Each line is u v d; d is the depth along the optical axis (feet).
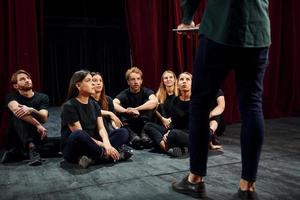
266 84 14.14
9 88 10.39
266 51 4.70
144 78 12.27
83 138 7.53
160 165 7.68
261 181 6.31
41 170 7.58
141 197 5.68
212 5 4.58
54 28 19.77
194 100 4.90
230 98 13.19
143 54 12.21
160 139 8.87
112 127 9.32
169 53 12.63
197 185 5.32
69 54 20.26
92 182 6.61
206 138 4.98
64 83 20.34
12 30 10.34
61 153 8.82
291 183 6.20
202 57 4.70
